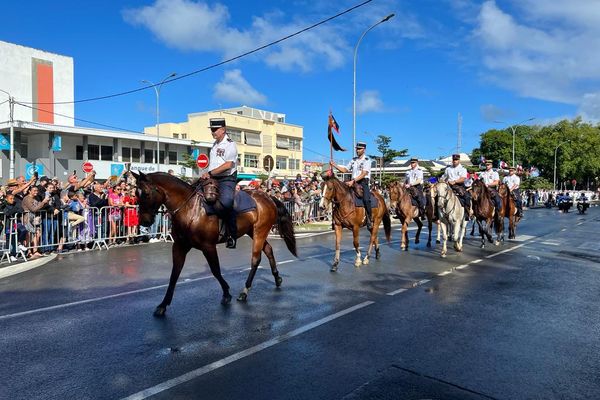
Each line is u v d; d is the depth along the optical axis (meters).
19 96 48.75
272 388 4.12
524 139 69.75
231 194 6.89
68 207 12.41
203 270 9.83
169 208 6.64
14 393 4.04
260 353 4.96
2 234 10.56
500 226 14.66
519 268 10.26
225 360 4.77
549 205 48.84
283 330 5.74
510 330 5.79
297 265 10.52
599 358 4.88
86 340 5.39
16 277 9.09
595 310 6.77
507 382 4.26
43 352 5.00
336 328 5.82
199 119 54.75
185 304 7.00
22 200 11.27
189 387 4.14
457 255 12.16
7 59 47.75
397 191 12.99
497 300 7.31
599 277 9.27
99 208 13.16
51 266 10.29
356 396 3.96
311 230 18.88
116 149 41.91
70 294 7.67
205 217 6.62
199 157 17.08
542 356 4.92
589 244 14.80
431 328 5.84
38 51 50.38
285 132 61.03
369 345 5.20
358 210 10.06
